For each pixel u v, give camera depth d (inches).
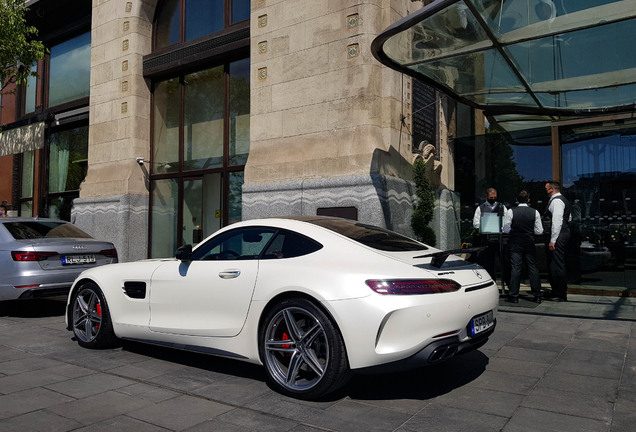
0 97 644.7
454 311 122.6
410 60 242.1
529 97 299.9
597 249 307.1
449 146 395.9
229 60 412.2
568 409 119.4
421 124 349.4
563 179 318.3
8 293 236.5
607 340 189.0
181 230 436.5
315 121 321.7
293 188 320.2
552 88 280.7
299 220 153.6
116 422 112.0
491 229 290.5
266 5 352.2
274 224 151.6
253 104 354.9
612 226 302.8
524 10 197.8
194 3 444.5
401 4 323.9
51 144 578.2
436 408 120.8
